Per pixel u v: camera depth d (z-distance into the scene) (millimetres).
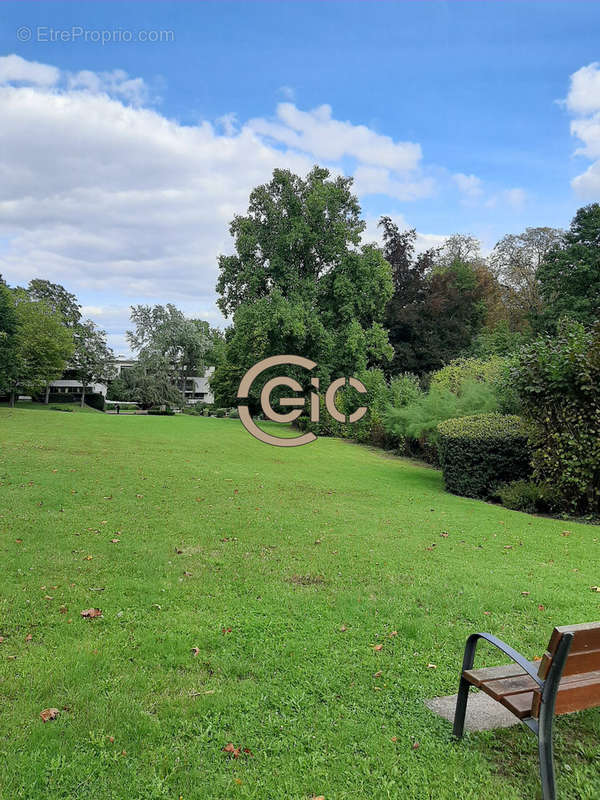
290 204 32812
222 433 23297
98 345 59906
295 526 7875
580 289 32906
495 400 15258
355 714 3070
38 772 2516
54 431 19688
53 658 3592
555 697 2379
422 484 13281
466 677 2832
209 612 4492
